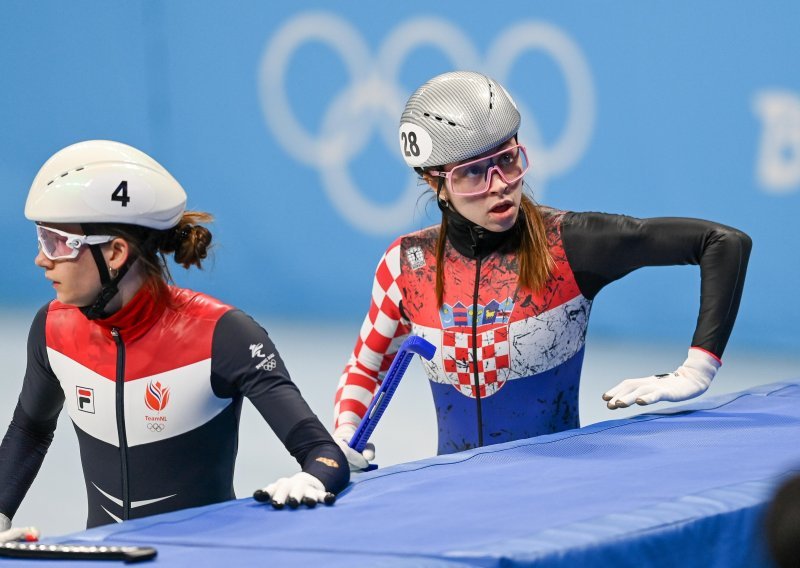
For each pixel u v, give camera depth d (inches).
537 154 878.4
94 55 1034.7
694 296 840.9
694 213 826.2
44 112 1059.9
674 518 207.8
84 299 277.7
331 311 981.2
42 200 271.0
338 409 368.2
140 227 278.8
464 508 224.1
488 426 355.6
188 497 293.1
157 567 193.6
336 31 943.0
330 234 973.2
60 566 196.9
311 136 967.6
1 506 295.3
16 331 978.7
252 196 997.8
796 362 778.8
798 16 773.3
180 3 998.4
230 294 1019.3
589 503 220.1
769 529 132.7
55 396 307.1
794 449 263.1
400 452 601.3
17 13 1055.0
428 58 909.8
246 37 980.6
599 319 884.0
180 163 1019.9
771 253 805.9
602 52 842.8
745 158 804.6
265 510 234.8
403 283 362.9
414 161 338.6
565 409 355.6
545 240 342.3
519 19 871.1
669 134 827.4
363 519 221.8
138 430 289.7
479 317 349.4
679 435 285.1
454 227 350.3
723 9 797.2
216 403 289.9
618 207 852.0
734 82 800.9
